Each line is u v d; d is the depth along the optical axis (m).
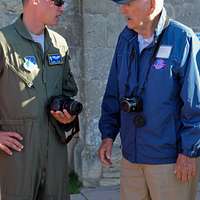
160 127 2.70
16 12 4.66
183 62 2.65
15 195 2.72
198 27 4.96
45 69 2.75
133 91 2.77
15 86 2.65
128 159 2.85
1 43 2.63
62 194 2.89
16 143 2.68
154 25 2.71
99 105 4.80
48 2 2.69
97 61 4.75
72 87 2.98
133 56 2.79
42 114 2.72
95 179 4.82
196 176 2.84
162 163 2.73
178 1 4.88
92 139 4.81
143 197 2.92
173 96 2.70
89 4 4.66
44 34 2.80
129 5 2.64
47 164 2.78
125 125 2.83
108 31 4.73
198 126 2.65
